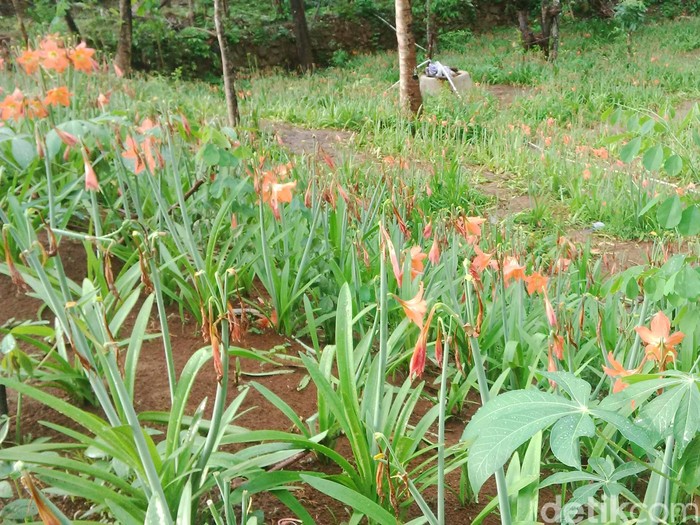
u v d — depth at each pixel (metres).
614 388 1.98
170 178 4.14
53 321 3.04
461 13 21.89
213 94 12.76
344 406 2.01
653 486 1.95
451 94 11.83
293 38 18.58
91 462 2.22
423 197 5.52
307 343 3.33
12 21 13.44
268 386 2.86
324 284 3.53
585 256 4.22
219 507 2.01
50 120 3.68
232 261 3.38
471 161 8.74
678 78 14.34
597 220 6.82
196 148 4.36
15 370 1.94
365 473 2.04
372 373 2.31
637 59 16.11
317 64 19.23
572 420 1.28
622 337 2.88
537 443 1.93
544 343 2.74
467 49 19.34
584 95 12.77
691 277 2.26
